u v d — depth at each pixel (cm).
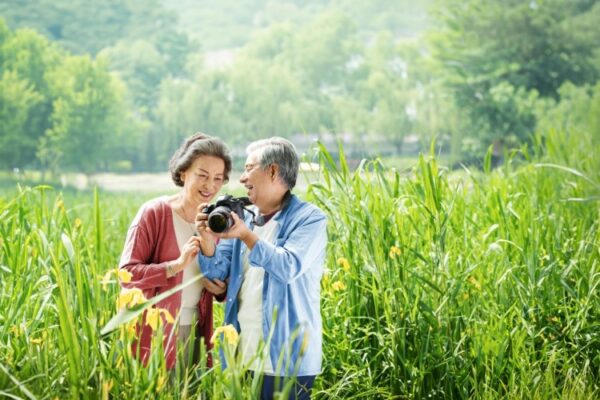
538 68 7450
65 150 8356
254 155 409
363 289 512
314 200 552
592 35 7406
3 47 8706
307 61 10944
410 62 9725
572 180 947
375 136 9106
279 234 408
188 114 9775
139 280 416
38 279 475
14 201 519
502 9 7488
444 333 494
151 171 9469
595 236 658
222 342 359
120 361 372
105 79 8794
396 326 485
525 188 816
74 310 387
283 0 13800
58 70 8706
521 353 500
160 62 10688
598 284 568
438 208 527
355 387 485
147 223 431
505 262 562
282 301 399
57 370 370
